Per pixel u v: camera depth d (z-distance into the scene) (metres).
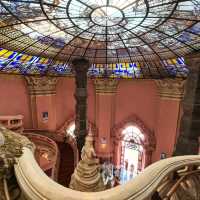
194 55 7.62
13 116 15.52
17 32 6.69
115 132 19.48
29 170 2.21
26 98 17.16
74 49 9.08
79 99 11.20
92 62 11.61
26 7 5.12
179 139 8.30
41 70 13.58
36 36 7.24
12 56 10.52
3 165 2.35
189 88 7.93
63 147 14.39
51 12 5.47
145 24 6.30
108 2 5.02
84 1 4.98
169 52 8.65
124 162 19.58
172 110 15.26
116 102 19.06
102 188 5.93
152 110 17.14
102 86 18.19
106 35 7.40
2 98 15.67
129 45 8.41
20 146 3.00
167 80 14.77
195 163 2.86
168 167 2.46
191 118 7.74
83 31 6.99
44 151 15.03
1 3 4.84
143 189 1.92
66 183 9.15
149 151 17.56
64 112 20.28
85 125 11.47
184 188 2.89
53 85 18.75
